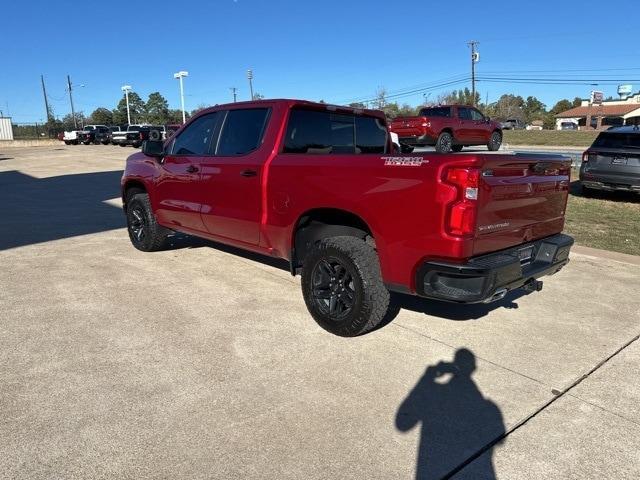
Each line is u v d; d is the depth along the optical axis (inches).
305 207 169.5
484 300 136.4
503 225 145.2
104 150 1343.5
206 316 180.1
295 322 176.2
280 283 218.4
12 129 2206.0
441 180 133.1
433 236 135.7
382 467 105.1
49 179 669.9
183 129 234.5
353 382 137.8
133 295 200.4
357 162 153.3
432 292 139.5
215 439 112.3
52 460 104.3
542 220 165.8
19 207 429.1
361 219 159.5
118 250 273.4
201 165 215.3
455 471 104.7
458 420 122.0
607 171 427.2
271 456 107.4
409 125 651.5
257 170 187.3
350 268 155.9
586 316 187.3
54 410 121.3
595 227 340.5
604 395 134.3
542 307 195.9
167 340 159.9
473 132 710.5
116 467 102.8
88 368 141.3
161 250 273.9
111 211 408.5
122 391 130.1
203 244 288.5
